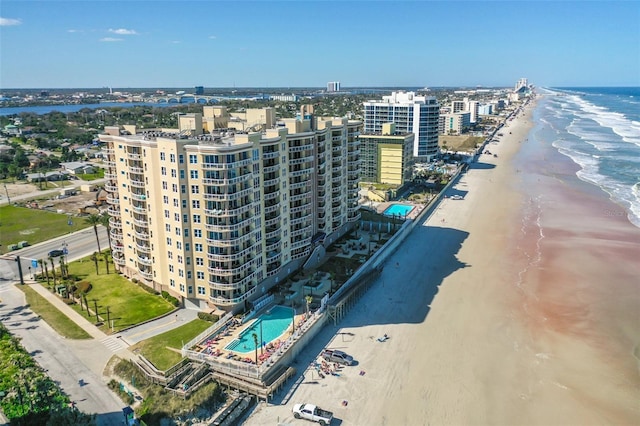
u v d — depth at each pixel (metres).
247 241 94.25
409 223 151.12
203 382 74.94
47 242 144.12
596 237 145.12
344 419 69.00
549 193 199.00
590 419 69.88
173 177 89.88
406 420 68.88
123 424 67.12
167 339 86.75
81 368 79.31
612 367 82.25
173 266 97.06
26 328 91.69
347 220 141.12
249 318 94.25
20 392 69.06
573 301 105.00
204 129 115.94
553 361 83.62
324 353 84.19
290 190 108.50
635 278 116.31
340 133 127.56
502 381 77.94
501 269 122.38
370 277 112.44
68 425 61.69
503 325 95.19
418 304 104.31
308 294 103.50
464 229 155.75
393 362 82.62
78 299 102.56
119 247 113.31
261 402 72.69
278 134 100.19
